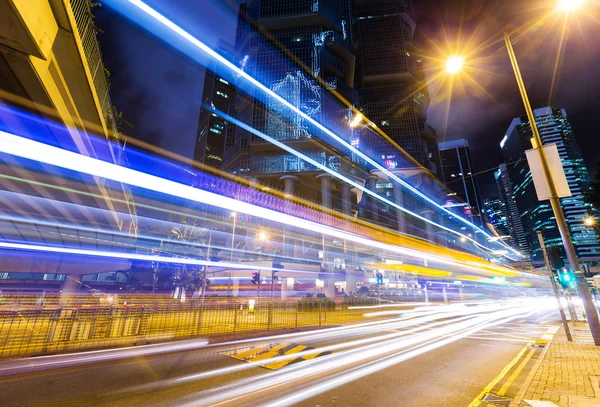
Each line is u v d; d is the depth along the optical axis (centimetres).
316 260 5581
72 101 1312
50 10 878
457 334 1330
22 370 703
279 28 8869
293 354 897
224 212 6322
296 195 7606
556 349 883
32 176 1647
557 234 18950
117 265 3175
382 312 2639
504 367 754
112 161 2017
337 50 8806
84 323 1038
